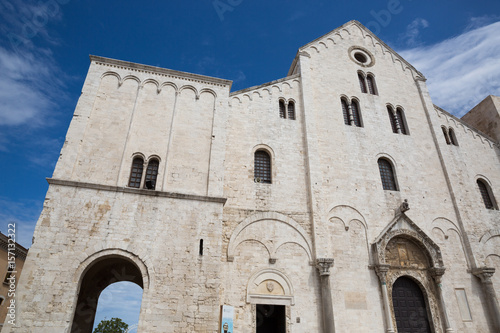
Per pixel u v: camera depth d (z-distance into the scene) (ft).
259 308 62.54
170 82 70.44
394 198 78.33
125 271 66.95
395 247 72.49
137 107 65.98
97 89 65.41
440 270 70.13
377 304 65.41
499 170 93.25
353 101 90.53
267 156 75.31
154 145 63.36
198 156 64.39
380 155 83.10
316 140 77.77
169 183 60.34
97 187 55.98
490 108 101.45
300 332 58.95
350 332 61.41
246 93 79.56
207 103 70.64
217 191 61.57
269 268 62.90
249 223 65.72
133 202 56.39
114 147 61.21
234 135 73.82
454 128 95.40
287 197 70.59
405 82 98.68
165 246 54.34
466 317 69.10
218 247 56.29
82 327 61.26
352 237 70.85
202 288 52.65
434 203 80.94
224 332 52.80
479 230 80.38
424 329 66.64
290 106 83.20
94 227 53.01
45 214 51.93
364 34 103.19
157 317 49.19
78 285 49.03
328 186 74.54
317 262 64.23
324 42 95.76
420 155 86.99
